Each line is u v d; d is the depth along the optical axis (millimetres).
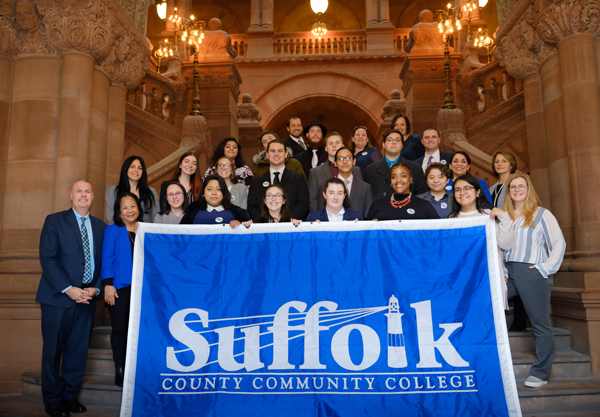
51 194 4875
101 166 5305
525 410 3518
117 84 5777
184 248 3404
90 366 4188
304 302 3268
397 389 3072
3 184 4914
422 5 22219
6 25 4941
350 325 3209
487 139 8820
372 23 16609
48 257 3525
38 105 4949
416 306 3217
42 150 4898
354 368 3129
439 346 3135
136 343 3191
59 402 3535
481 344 3121
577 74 4711
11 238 4793
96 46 5039
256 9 16891
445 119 8812
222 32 10875
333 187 3779
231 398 3105
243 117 12477
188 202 4551
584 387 3609
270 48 16562
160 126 9273
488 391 3031
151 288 3305
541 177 5461
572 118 4715
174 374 3148
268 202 3809
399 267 3303
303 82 16359
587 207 4531
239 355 3189
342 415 3031
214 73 10586
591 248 4469
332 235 3400
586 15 4672
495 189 4707
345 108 16906
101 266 3791
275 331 3225
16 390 4309
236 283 3328
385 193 4664
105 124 5422
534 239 3803
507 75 9203
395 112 12992
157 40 21703
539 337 3695
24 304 4453
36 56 5004
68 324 3594
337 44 16703
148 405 3084
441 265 3293
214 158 5211
